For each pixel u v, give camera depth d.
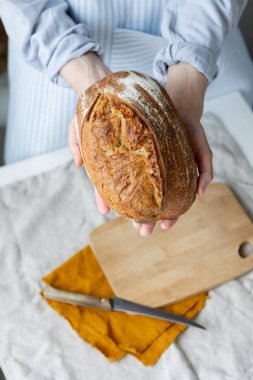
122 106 0.65
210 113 1.14
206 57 0.87
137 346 0.88
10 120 1.30
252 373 0.85
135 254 0.96
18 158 1.27
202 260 0.95
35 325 0.90
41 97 1.12
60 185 1.06
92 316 0.91
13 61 1.16
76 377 0.86
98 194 0.75
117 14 1.01
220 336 0.89
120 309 0.90
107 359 0.87
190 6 0.93
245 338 0.88
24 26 0.91
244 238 0.97
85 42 0.89
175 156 0.65
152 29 1.08
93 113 0.68
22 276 0.96
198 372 0.86
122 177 0.65
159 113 0.65
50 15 0.91
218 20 0.91
